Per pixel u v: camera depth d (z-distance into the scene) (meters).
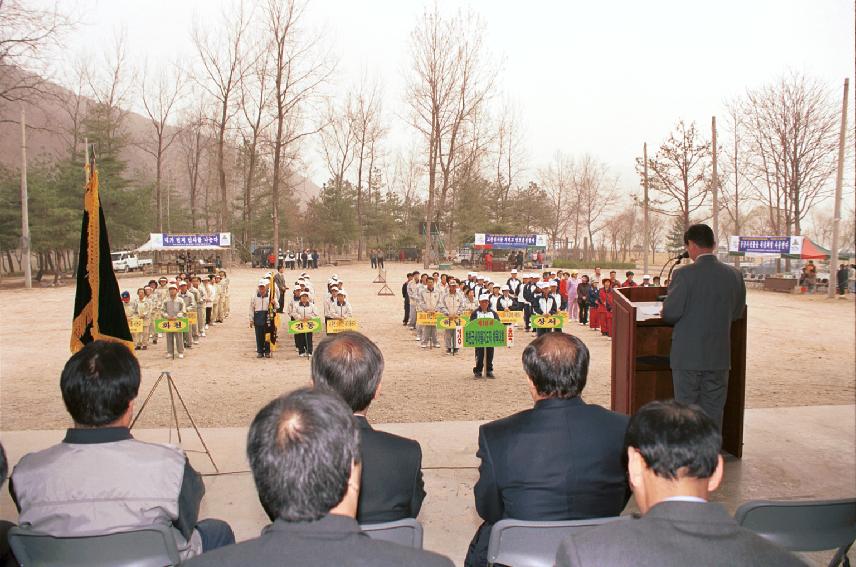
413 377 11.58
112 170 45.59
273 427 1.61
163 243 43.94
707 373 5.23
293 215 77.25
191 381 11.26
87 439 2.62
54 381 11.25
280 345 16.08
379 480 2.62
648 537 1.64
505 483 2.79
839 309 25.45
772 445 6.36
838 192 29.94
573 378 2.90
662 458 1.76
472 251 59.75
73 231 37.59
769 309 25.47
